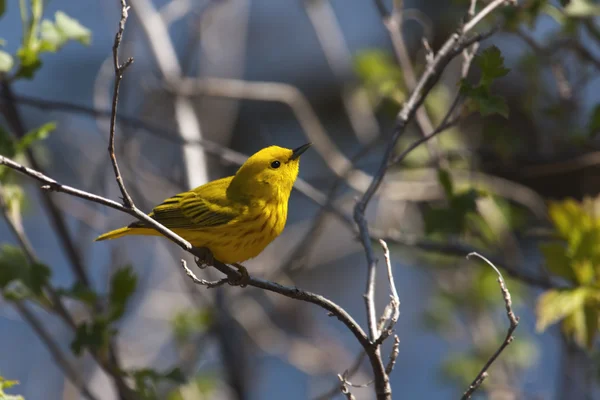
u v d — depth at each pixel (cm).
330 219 1567
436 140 1178
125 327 1384
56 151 1586
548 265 912
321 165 1861
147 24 1342
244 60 1961
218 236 830
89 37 991
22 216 1480
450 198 1030
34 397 1381
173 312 1386
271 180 851
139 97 1566
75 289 945
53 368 1409
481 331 1340
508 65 1388
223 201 839
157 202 1402
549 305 881
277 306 1462
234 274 691
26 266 930
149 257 1503
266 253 1507
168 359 1373
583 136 1176
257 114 1902
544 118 1381
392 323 613
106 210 1360
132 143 1381
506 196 1341
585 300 880
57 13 984
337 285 1773
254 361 1427
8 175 954
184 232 830
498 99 746
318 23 1436
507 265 1044
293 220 1819
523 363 1305
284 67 1961
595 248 898
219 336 1283
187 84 1310
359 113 1493
